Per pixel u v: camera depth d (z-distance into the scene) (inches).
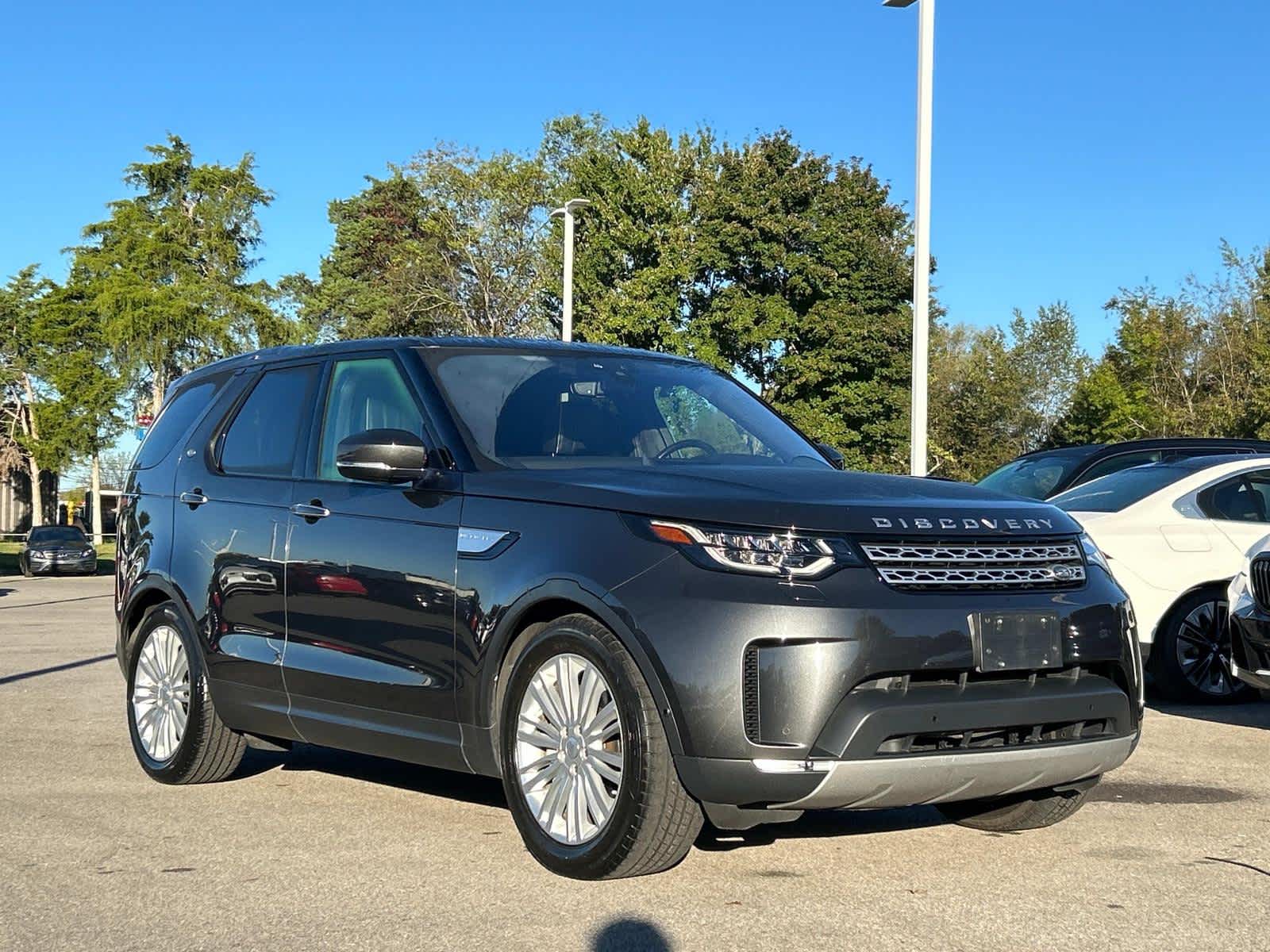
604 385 223.3
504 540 184.9
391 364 219.0
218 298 2353.6
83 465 2549.2
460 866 184.7
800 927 156.3
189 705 239.5
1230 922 159.2
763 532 163.6
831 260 1654.8
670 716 162.4
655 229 1715.1
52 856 192.9
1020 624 169.3
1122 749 181.5
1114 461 464.8
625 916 160.4
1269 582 280.4
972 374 2591.0
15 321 2755.9
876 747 160.1
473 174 2005.4
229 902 168.7
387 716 201.2
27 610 772.0
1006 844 197.6
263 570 224.5
